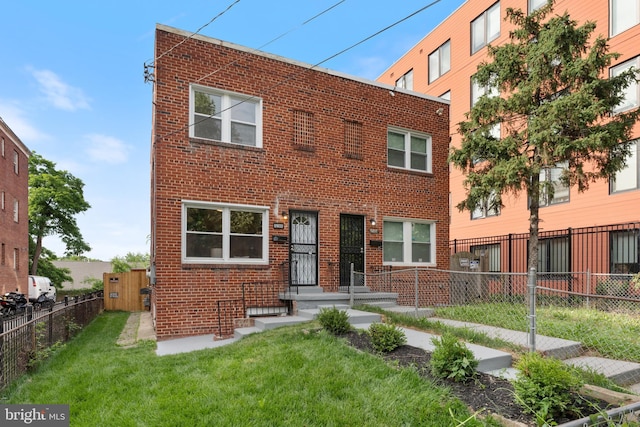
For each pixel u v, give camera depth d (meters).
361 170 11.35
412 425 3.67
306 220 10.52
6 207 23.34
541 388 3.68
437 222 12.63
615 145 9.59
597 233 13.25
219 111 9.66
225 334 8.55
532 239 10.53
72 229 33.41
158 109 8.83
